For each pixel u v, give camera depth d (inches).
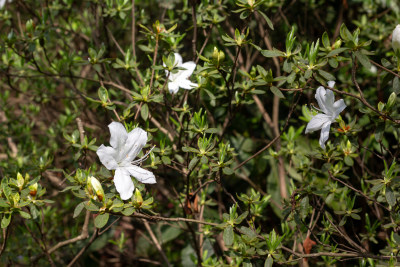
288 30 37.9
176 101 33.3
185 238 42.1
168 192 38.1
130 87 39.9
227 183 39.8
